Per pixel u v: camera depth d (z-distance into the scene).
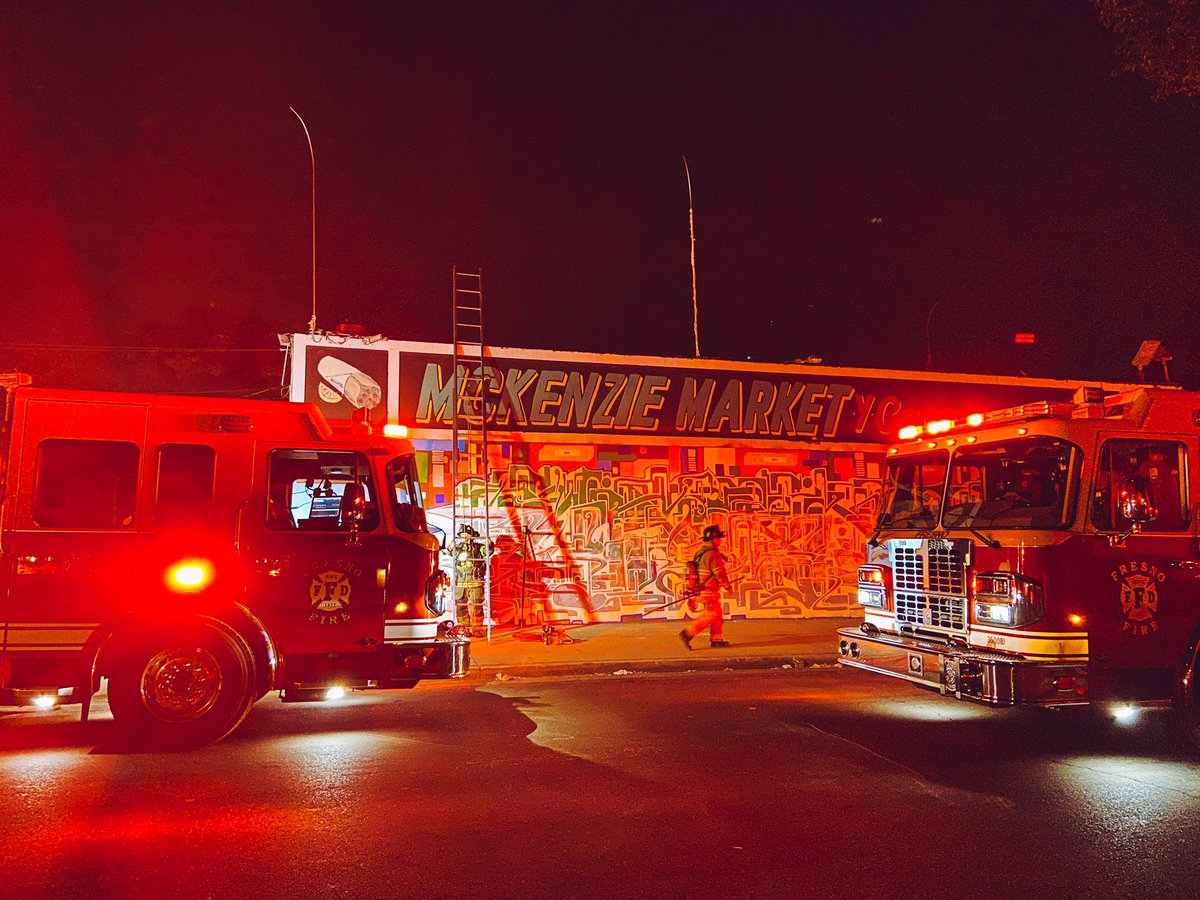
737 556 15.53
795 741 7.13
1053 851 4.65
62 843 4.69
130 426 7.19
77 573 6.93
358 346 13.70
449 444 14.05
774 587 15.69
